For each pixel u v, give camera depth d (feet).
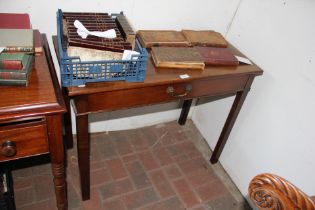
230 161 5.55
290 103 4.06
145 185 5.10
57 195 3.65
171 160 5.73
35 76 2.98
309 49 3.66
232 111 4.84
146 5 4.42
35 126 2.72
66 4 3.91
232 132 5.38
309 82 3.73
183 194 5.09
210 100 5.96
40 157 5.15
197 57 3.84
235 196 5.28
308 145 3.86
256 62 4.55
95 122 5.70
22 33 3.23
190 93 3.94
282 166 4.35
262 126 4.64
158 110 6.25
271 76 4.31
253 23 4.51
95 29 3.46
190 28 5.06
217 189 5.33
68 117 4.87
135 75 3.28
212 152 6.11
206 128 6.29
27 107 2.58
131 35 3.41
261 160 4.75
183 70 3.75
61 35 3.26
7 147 2.67
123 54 3.10
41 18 3.89
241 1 4.67
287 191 1.69
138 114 6.05
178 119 6.79
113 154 5.58
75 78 3.06
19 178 4.75
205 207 4.95
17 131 2.66
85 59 3.06
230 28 5.04
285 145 4.24
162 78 3.48
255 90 4.66
